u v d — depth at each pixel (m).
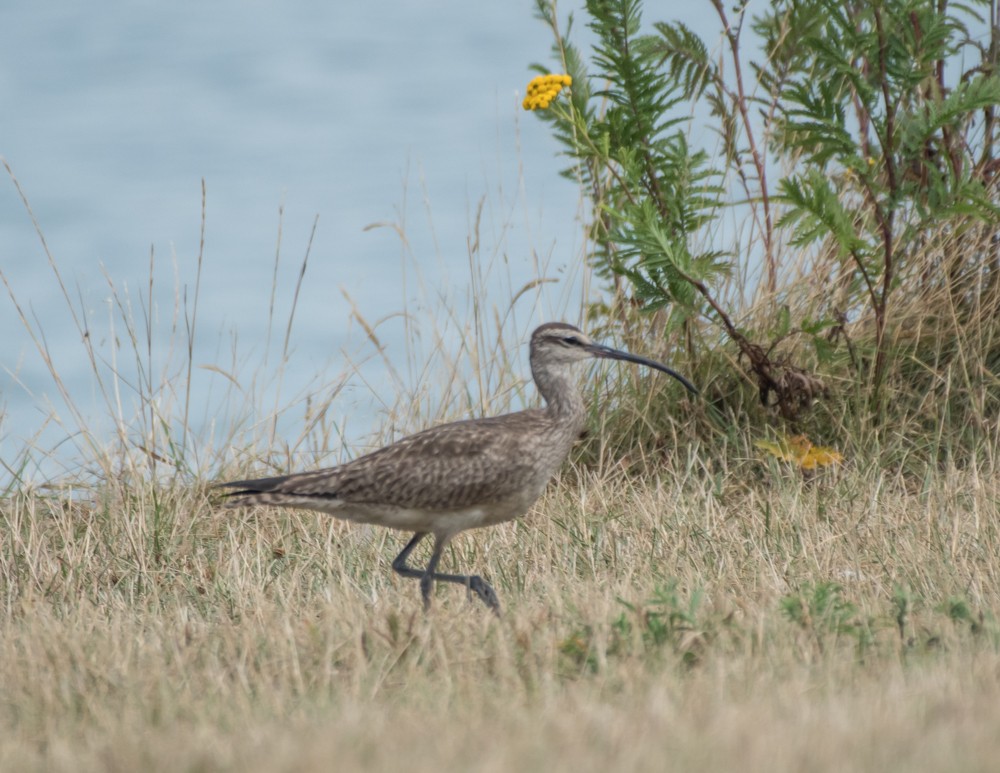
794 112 13.52
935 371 14.07
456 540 12.45
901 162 13.82
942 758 6.31
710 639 8.81
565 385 11.66
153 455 13.62
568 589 10.70
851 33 13.40
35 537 12.39
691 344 14.31
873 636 8.86
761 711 7.16
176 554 12.31
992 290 14.52
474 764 6.45
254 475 14.06
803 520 12.14
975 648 8.52
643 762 6.42
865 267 14.12
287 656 8.88
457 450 10.93
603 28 14.00
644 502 12.95
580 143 14.20
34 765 6.94
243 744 7.00
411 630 9.20
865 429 13.89
